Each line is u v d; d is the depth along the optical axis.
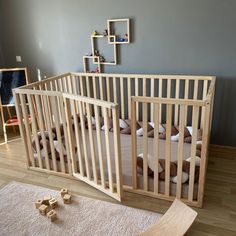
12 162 3.03
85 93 3.61
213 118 3.09
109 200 2.30
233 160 2.87
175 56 3.05
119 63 3.36
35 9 3.56
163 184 2.25
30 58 3.89
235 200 2.24
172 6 2.87
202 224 1.99
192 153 2.00
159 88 3.09
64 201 2.26
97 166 2.52
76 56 3.59
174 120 3.16
